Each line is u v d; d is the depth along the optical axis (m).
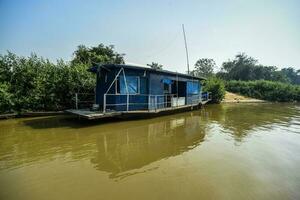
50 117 14.95
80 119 13.66
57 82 16.73
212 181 5.55
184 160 7.02
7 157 7.21
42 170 6.19
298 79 104.94
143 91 14.49
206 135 10.41
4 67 15.65
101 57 32.19
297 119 16.02
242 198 4.77
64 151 7.83
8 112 14.75
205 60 72.75
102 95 14.59
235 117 16.58
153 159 7.11
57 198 4.72
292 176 5.91
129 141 9.16
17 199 4.70
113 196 4.80
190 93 20.12
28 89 16.23
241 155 7.56
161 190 5.08
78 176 5.81
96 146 8.43
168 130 11.34
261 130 11.80
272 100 39.41
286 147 8.59
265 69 64.75
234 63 66.44
